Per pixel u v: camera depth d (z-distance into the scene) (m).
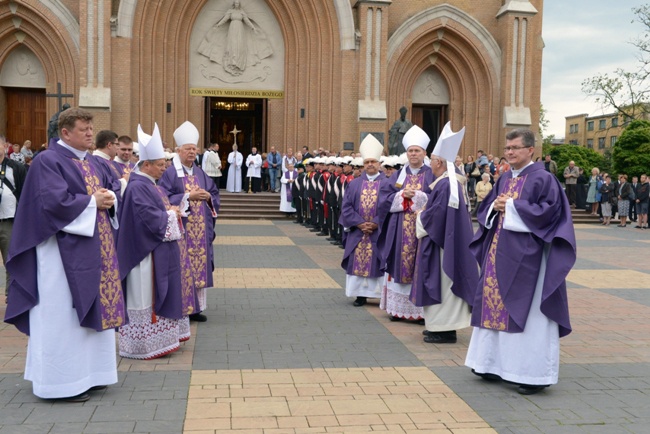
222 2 27.39
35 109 26.48
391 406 5.70
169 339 7.09
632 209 27.88
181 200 8.16
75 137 5.69
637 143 41.66
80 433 4.99
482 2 28.14
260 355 7.19
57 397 5.55
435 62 28.70
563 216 6.00
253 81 27.84
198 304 8.57
